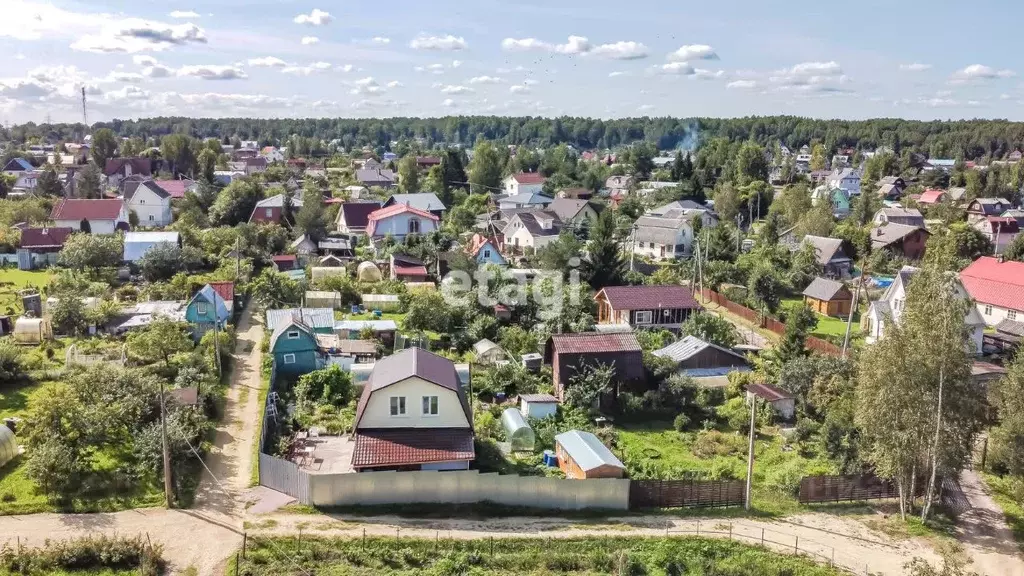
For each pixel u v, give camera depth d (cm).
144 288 6375
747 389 4516
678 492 3300
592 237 7575
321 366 4706
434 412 3541
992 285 6669
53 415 3247
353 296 6481
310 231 8725
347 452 3625
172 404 3609
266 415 3828
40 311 5619
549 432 3931
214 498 3155
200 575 2650
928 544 3131
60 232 7619
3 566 2616
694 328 5522
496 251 7694
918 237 8956
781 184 16338
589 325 5606
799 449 3953
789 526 3222
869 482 3491
